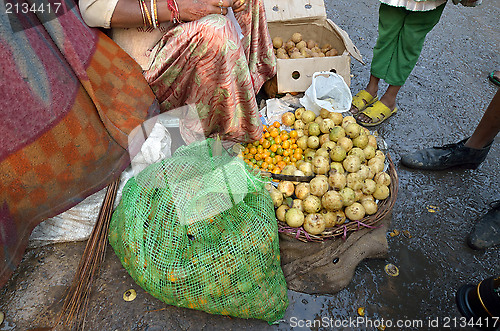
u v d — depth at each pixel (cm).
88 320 184
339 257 208
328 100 275
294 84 273
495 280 188
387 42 262
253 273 174
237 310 177
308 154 244
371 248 212
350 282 208
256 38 249
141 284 179
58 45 172
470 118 315
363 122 294
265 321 189
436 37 396
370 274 214
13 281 194
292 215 204
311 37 316
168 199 174
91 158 195
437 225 241
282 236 211
